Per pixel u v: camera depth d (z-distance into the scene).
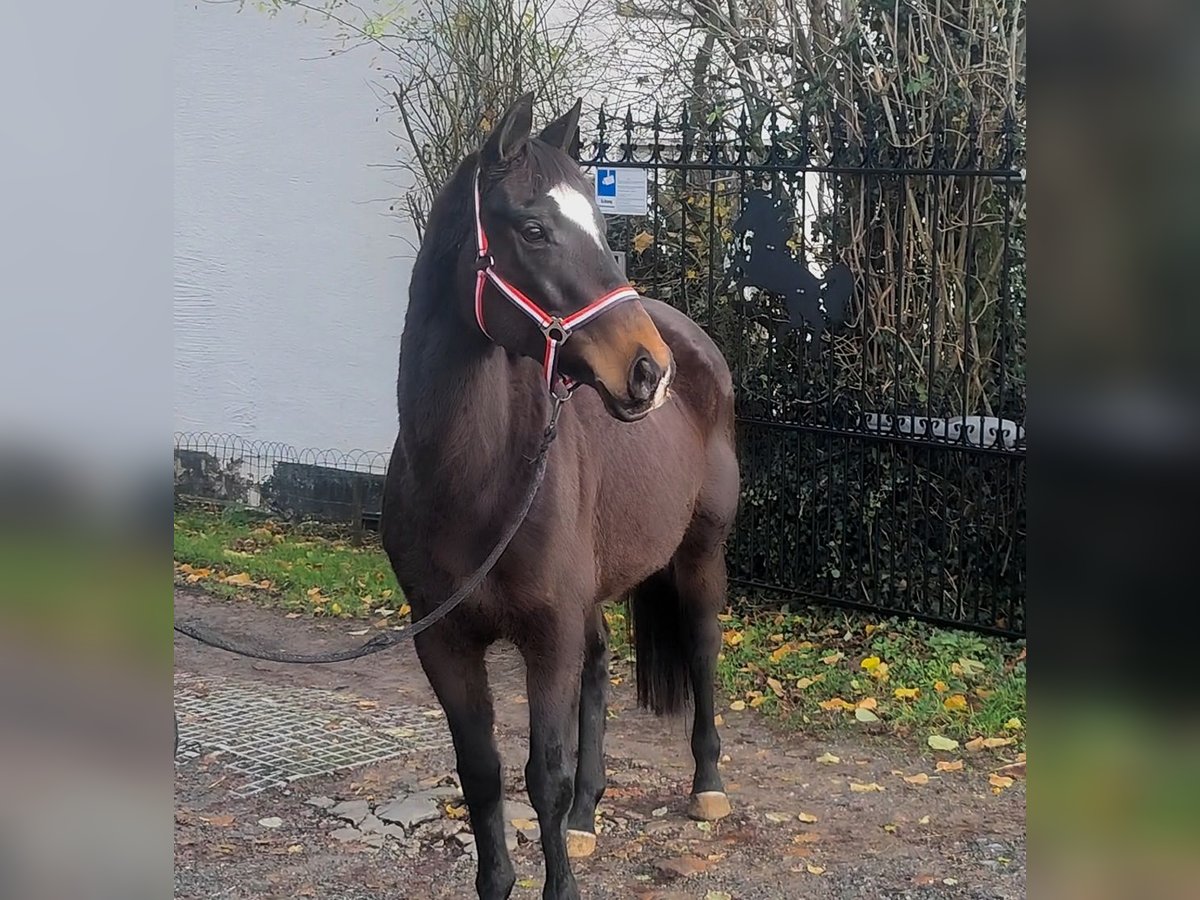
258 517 8.12
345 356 7.75
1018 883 3.57
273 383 8.02
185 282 8.15
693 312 6.45
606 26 7.21
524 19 7.01
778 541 6.20
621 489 3.33
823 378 6.04
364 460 7.75
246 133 7.85
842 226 6.12
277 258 7.89
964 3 5.98
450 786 4.22
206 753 4.53
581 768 3.82
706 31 6.73
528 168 2.61
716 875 3.61
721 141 6.43
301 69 7.64
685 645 4.06
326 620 6.36
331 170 7.66
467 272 2.65
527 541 2.80
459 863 3.66
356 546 7.62
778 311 6.12
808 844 3.84
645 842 3.84
